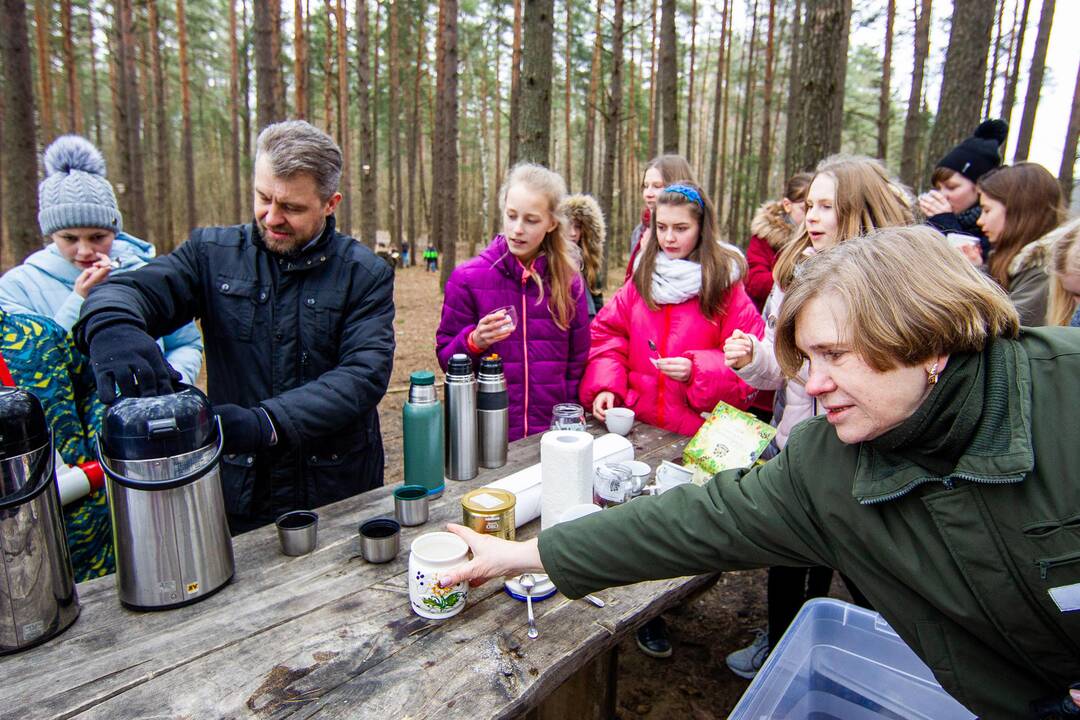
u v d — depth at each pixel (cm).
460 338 233
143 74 1772
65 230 199
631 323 253
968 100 679
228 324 174
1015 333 84
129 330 132
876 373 82
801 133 477
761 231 349
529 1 566
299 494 178
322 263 174
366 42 1319
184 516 120
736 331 209
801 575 216
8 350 167
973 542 81
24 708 97
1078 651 81
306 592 129
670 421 240
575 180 3048
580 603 130
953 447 82
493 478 183
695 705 229
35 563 109
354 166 2775
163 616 120
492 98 2594
